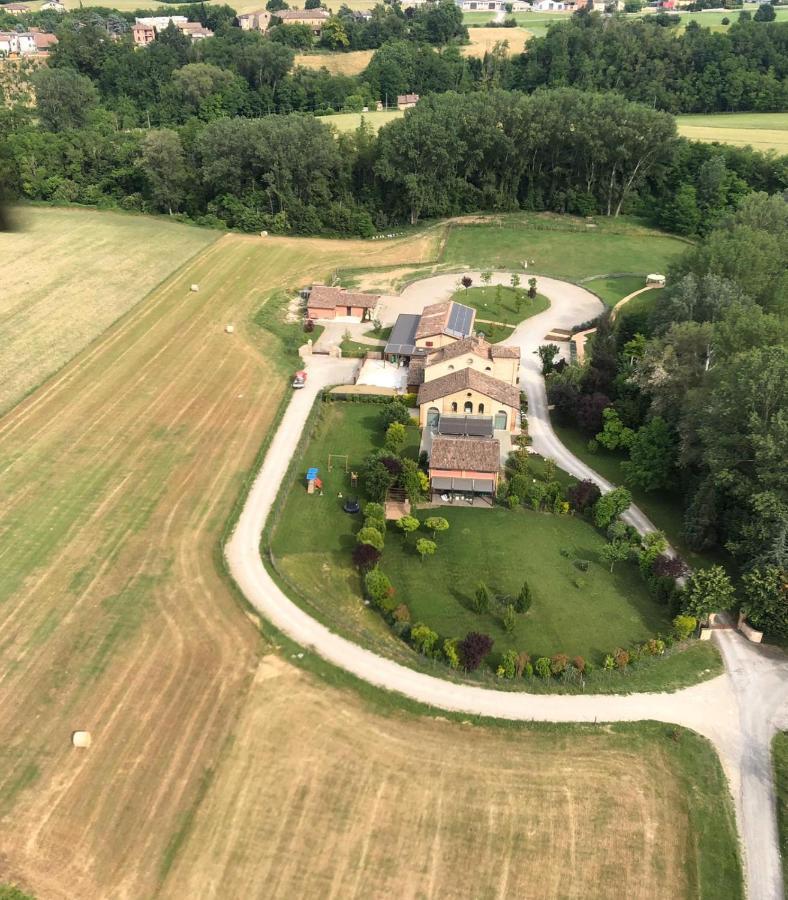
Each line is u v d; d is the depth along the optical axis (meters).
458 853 47.81
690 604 64.56
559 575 72.25
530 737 55.66
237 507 78.88
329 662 61.22
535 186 179.62
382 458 82.06
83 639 62.31
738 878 47.38
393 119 190.00
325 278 141.62
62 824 48.75
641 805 51.16
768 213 118.12
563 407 97.00
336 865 46.97
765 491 65.88
